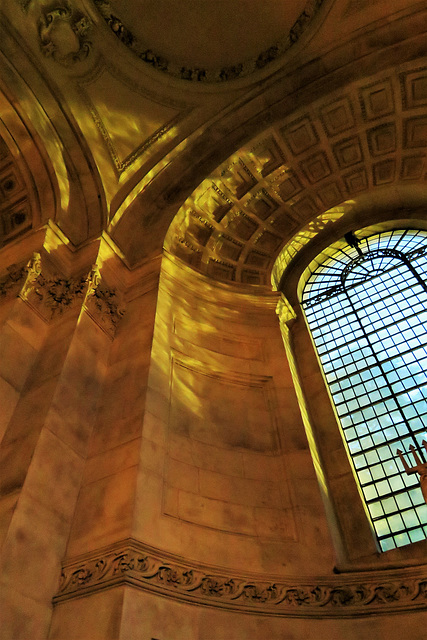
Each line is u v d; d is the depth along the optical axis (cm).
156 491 728
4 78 1198
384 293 1300
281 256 1469
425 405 980
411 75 1325
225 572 673
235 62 1464
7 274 1049
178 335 1058
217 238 1468
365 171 1478
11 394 845
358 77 1359
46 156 1254
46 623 591
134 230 1334
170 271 1189
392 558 762
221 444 880
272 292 1271
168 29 1438
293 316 1294
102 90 1374
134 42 1409
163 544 670
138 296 1130
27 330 948
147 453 762
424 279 1268
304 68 1406
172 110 1457
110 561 622
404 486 882
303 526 771
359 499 874
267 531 763
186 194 1395
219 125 1455
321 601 661
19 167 1269
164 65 1448
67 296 1040
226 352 1092
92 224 1257
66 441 785
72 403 840
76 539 684
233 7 1417
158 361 940
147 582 607
